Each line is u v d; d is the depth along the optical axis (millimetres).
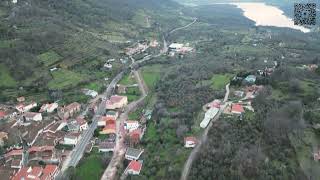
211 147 153750
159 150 172750
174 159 160375
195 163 148625
